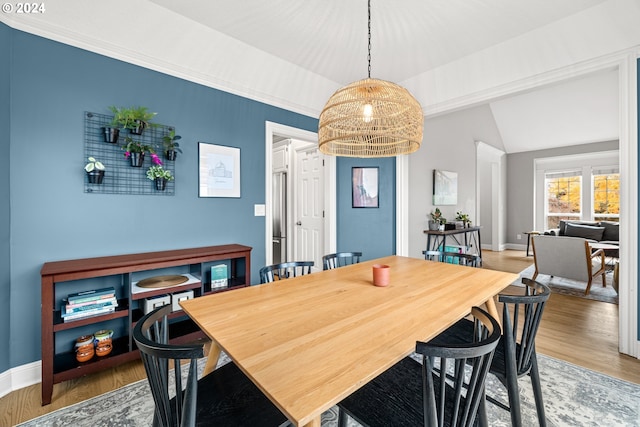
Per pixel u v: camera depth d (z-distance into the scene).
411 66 3.16
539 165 7.29
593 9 2.21
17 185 1.79
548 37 2.44
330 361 0.88
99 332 1.94
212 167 2.64
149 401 1.68
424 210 4.68
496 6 2.22
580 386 1.81
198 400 1.07
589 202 6.59
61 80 1.92
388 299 1.44
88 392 1.77
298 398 0.71
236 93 2.79
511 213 7.64
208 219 2.62
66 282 1.97
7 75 1.74
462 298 1.45
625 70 2.10
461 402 1.07
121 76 2.15
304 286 1.68
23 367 1.81
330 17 2.37
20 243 1.80
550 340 2.43
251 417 0.99
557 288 3.91
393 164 3.76
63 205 1.94
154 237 2.32
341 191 3.88
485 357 0.88
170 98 2.40
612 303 3.32
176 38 2.37
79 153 1.99
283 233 4.75
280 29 2.53
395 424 0.95
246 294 1.54
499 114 6.49
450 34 2.58
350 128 1.70
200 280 2.30
